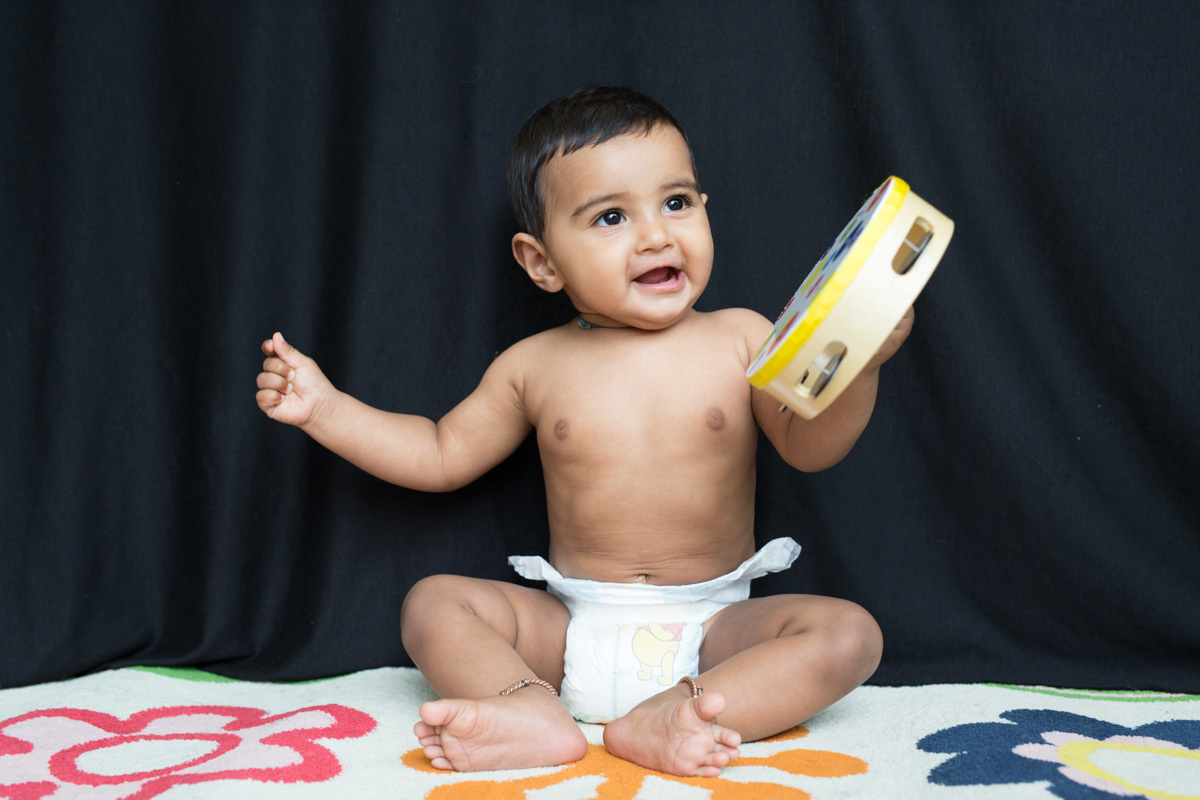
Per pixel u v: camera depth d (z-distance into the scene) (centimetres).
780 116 161
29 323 163
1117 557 148
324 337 166
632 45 163
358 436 150
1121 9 149
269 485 163
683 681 118
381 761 110
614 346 145
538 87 164
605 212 136
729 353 145
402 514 165
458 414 156
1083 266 151
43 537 160
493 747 107
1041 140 152
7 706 142
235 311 162
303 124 164
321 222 165
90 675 157
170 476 165
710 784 101
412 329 165
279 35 164
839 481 161
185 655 158
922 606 157
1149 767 102
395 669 159
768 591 162
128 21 165
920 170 154
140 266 165
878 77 154
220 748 117
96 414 163
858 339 103
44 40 164
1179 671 143
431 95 164
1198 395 147
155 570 163
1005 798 94
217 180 165
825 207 160
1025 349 154
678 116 162
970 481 155
